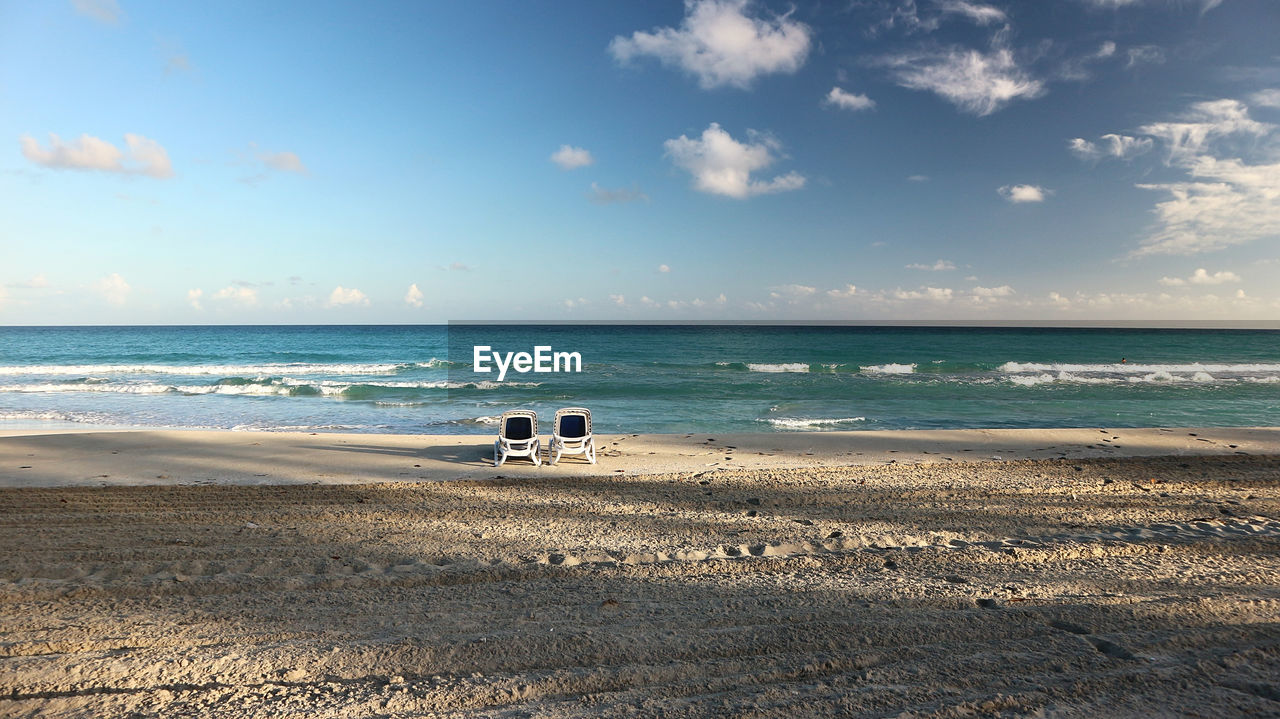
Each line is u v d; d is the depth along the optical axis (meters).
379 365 39.12
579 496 9.45
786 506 8.80
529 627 4.29
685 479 10.70
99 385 27.94
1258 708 3.09
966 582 5.20
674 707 3.18
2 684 3.39
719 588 5.12
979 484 10.19
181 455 12.80
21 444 13.74
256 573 5.64
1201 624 4.18
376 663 3.71
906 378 31.83
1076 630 4.13
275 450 13.40
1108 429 16.33
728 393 25.61
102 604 4.77
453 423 18.39
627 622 4.36
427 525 7.66
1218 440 14.80
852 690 3.32
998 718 3.02
